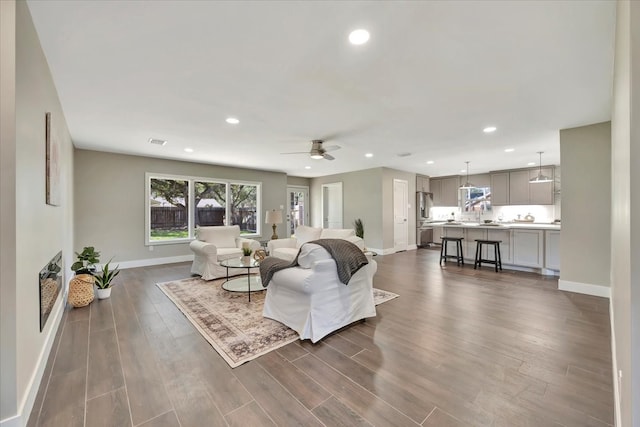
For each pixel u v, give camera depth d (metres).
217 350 2.30
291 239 5.37
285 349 2.33
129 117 3.39
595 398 1.72
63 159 3.22
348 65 2.23
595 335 2.57
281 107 3.08
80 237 5.05
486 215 8.50
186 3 1.56
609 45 1.95
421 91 2.69
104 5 1.58
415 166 7.25
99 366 2.06
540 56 2.10
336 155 5.75
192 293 3.83
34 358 1.77
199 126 3.75
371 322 2.90
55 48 1.99
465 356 2.21
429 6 1.58
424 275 4.98
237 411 1.61
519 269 5.45
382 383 1.87
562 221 3.98
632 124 0.90
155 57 2.11
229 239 5.36
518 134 4.16
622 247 1.29
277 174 8.02
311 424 1.52
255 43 1.94
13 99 1.42
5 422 1.38
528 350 2.30
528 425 1.51
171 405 1.66
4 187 1.41
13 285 1.42
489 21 1.71
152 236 5.92
